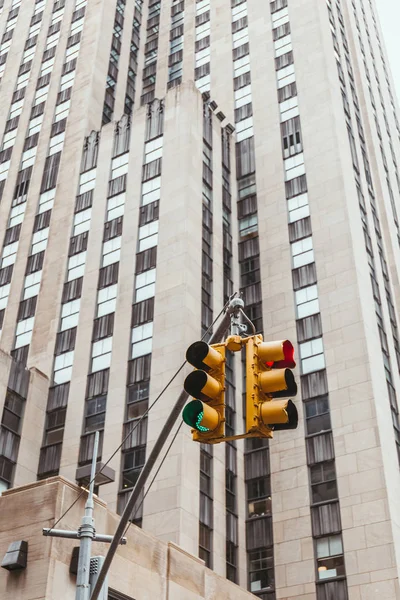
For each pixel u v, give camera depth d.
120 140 56.53
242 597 32.06
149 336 43.56
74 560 24.38
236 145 58.81
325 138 54.34
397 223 61.78
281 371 11.48
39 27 74.94
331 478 39.56
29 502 25.41
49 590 23.19
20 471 40.28
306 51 61.66
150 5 80.62
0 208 58.81
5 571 24.02
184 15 76.50
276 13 67.38
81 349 45.66
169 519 35.56
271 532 39.66
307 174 53.16
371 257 51.53
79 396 43.44
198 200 50.00
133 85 71.25
